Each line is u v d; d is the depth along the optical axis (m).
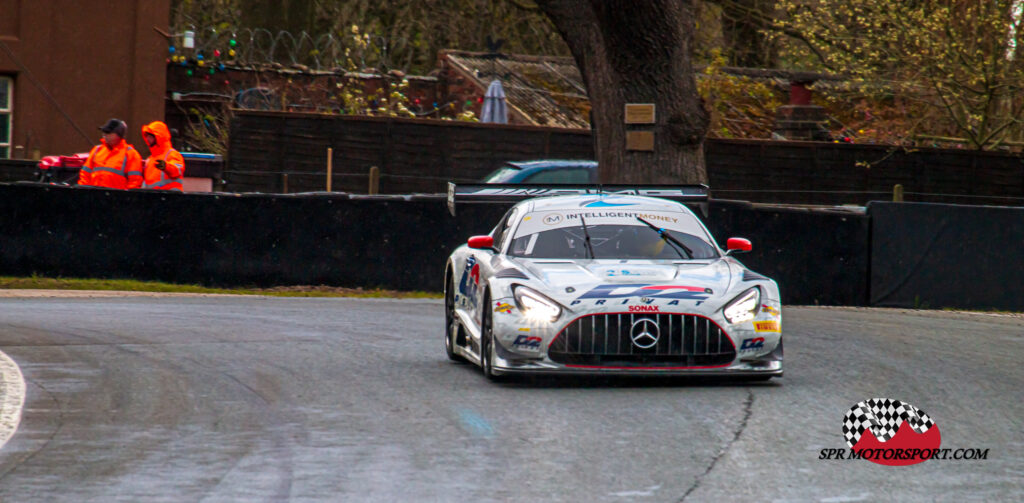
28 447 22.45
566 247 32.38
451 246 59.62
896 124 109.94
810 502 18.28
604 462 21.03
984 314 55.94
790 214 58.47
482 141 92.06
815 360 35.47
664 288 29.00
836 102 117.88
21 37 92.19
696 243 32.94
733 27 143.38
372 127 90.81
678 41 66.94
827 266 58.72
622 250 32.34
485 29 140.12
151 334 40.19
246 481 19.69
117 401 27.47
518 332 28.72
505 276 30.06
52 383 29.89
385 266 59.34
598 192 40.22
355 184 90.75
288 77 105.88
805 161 98.12
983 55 92.88
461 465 20.83
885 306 58.78
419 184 91.38
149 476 20.06
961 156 100.88
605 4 64.62
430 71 135.75
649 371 28.30
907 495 18.73
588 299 28.52
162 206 58.09
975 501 18.38
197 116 101.88
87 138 94.75
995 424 24.94
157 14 96.94
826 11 101.25
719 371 28.55
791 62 131.12
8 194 56.84
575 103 110.25
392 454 21.75
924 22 93.12
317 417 25.47
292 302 53.34
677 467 20.64
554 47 143.62
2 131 92.31
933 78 95.81
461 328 34.03
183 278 58.19
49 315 45.38
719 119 108.38
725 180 96.50
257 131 89.38
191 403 27.23
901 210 58.81
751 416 25.44
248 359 34.56
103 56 95.19
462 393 28.64
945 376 32.12
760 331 28.83
